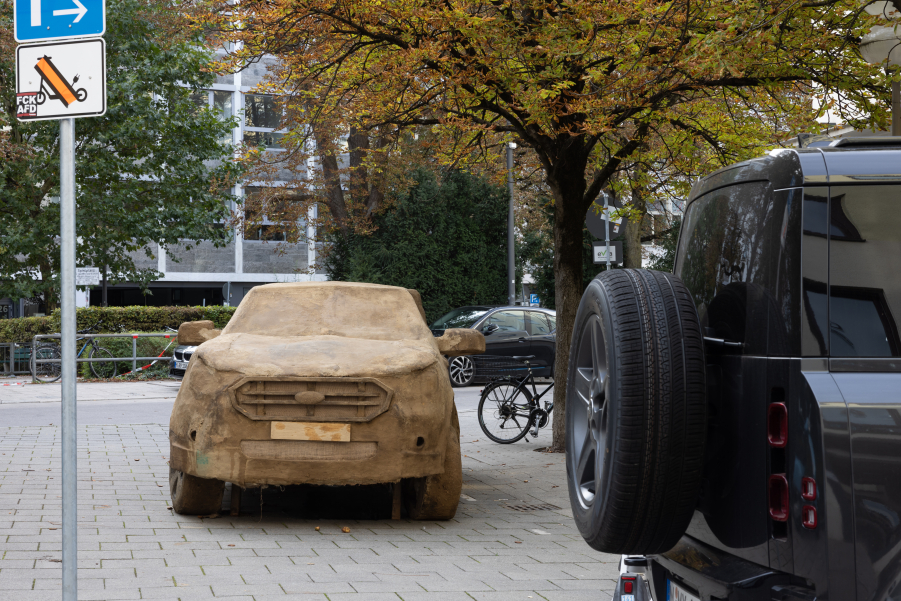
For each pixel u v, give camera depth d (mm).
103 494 8289
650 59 8727
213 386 6859
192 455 6863
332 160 27422
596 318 3533
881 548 2799
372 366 6922
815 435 2859
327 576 5664
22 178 24328
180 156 25703
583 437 3801
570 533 7199
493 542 6820
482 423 12508
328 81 11320
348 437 6766
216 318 25359
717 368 3367
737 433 3195
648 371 3223
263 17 9531
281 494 8680
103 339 22875
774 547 2975
